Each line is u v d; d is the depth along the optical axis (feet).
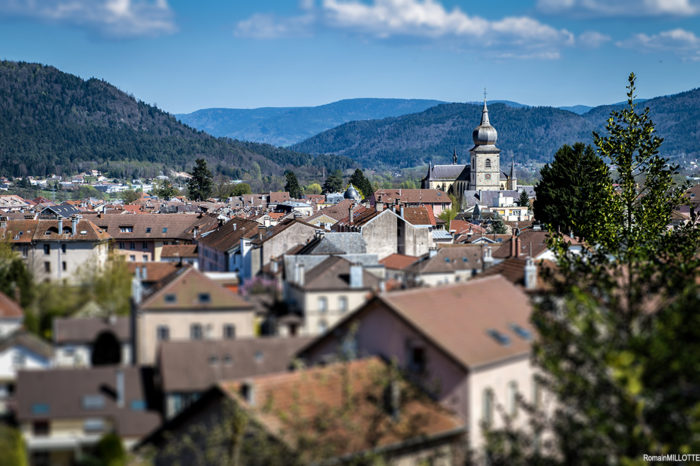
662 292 170.40
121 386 179.11
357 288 233.35
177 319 209.15
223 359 184.14
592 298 155.02
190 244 502.38
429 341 161.27
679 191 258.57
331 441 141.08
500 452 142.61
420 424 150.30
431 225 422.00
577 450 139.13
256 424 142.92
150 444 169.27
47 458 168.55
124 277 274.36
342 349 174.91
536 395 172.55
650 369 131.54
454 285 187.93
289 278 268.00
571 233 377.71
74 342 206.18
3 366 189.57
